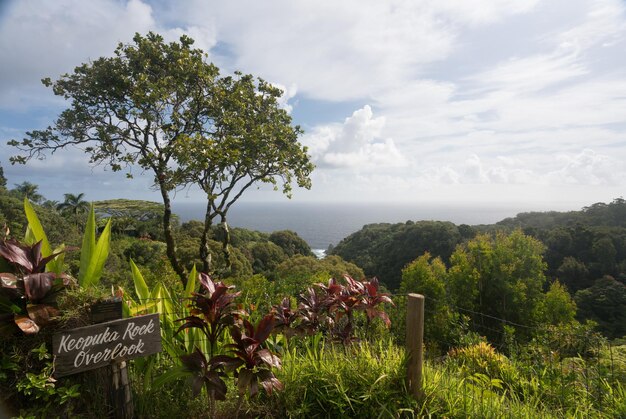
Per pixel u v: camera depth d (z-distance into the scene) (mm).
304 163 9750
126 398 2076
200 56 9062
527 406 2559
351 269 29312
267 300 4926
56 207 46719
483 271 18438
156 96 7887
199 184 8453
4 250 1964
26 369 1893
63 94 8188
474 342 5348
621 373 3602
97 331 1979
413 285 17891
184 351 2609
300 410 2207
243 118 9438
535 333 5086
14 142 8062
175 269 8477
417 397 2326
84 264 2514
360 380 2400
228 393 2396
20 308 1923
